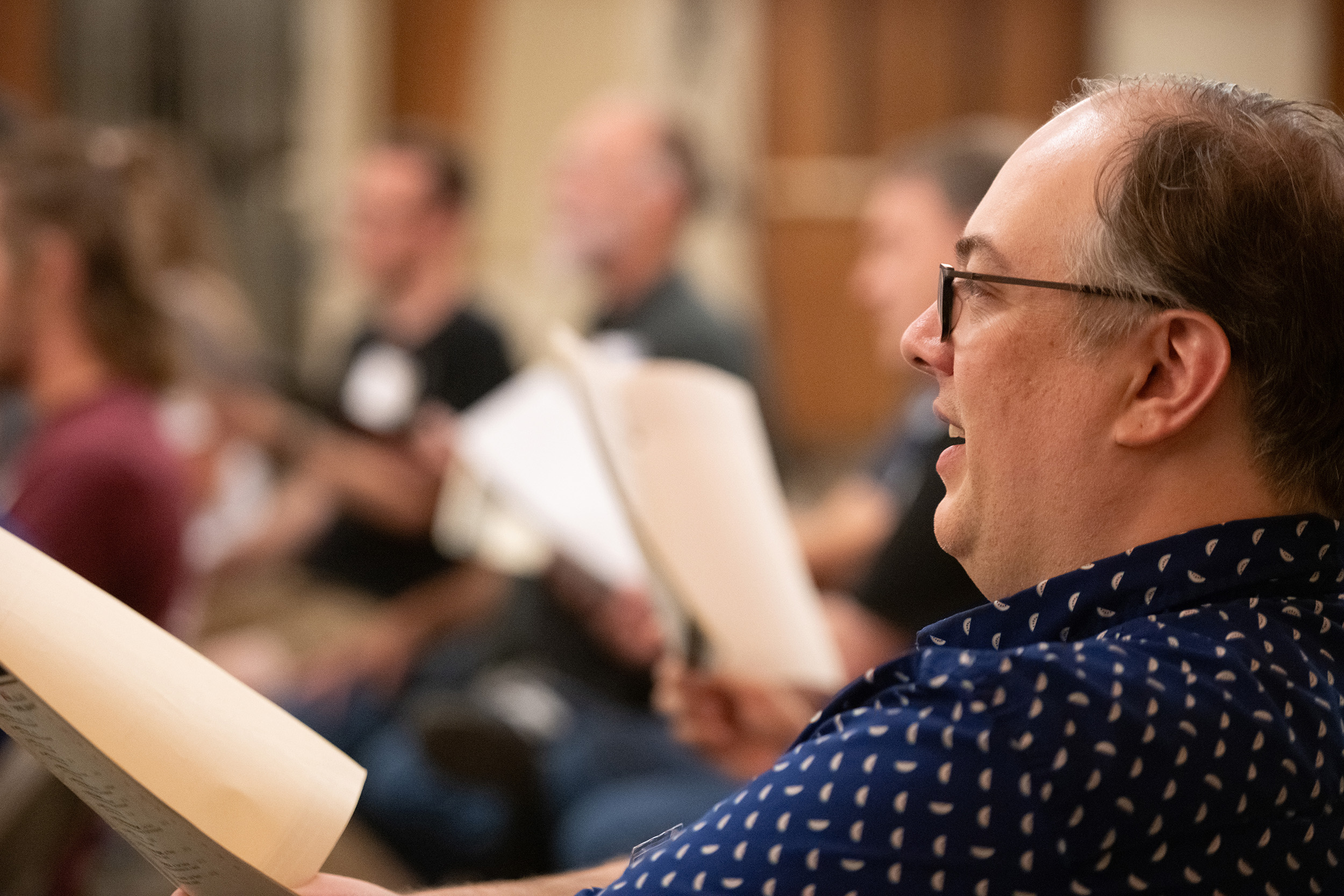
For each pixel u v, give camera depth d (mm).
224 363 3822
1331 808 909
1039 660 845
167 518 2381
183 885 1005
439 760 2891
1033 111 7340
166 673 991
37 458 2322
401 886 3191
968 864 833
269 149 6816
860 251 7527
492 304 7266
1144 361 940
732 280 7348
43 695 893
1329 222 936
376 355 4285
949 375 1045
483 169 7293
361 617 3900
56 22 6555
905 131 7426
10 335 2328
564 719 3160
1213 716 851
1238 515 947
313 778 1016
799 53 7418
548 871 2941
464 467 3934
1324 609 947
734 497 1703
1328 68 6938
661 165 3609
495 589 3910
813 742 905
